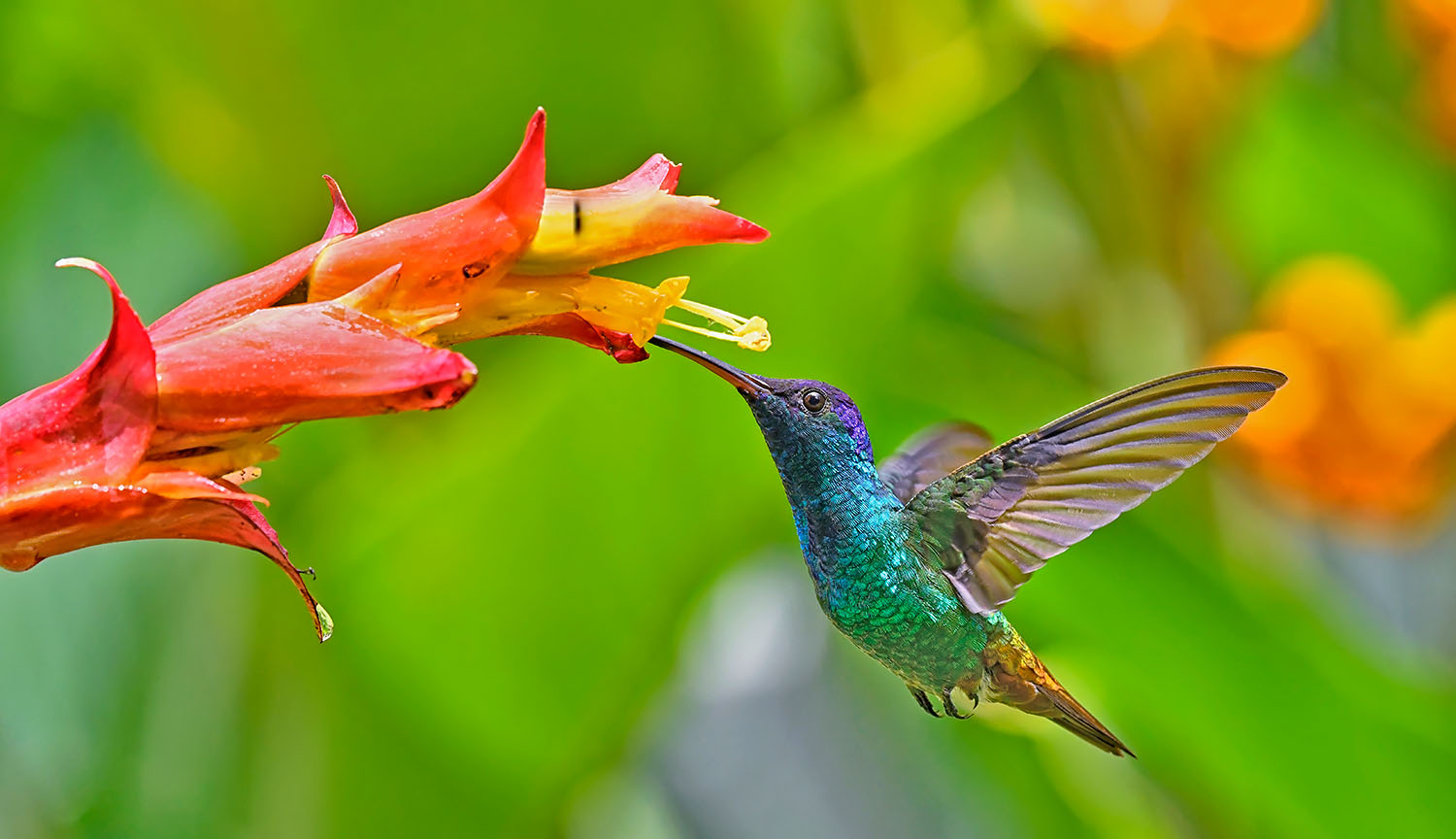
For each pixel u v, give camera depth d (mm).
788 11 2059
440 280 1864
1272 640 2002
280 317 1860
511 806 2010
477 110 2049
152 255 2066
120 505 1859
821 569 1965
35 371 2061
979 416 2037
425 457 2023
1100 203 2057
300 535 2025
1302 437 2039
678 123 2055
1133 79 2045
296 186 2057
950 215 2049
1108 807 2037
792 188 2014
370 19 2035
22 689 2043
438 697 2004
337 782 2012
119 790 2041
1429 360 2035
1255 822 2021
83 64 2059
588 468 2000
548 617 2004
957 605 1965
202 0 2035
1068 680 2000
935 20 2061
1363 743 2006
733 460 2006
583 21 2041
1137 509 2002
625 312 1870
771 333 2020
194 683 2045
